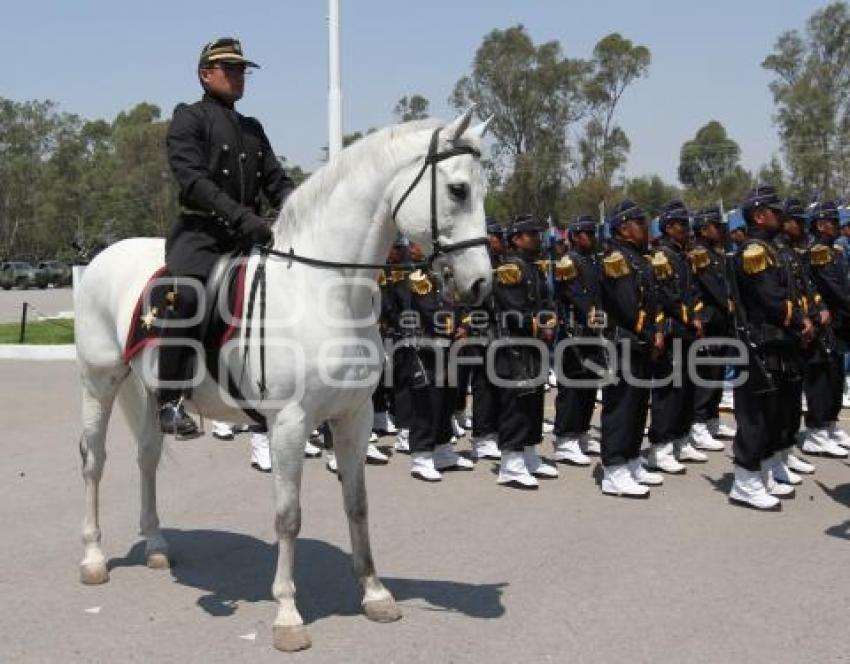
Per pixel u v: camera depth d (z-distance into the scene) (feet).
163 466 26.45
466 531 20.07
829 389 27.86
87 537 17.15
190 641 14.17
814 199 33.88
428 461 25.31
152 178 203.82
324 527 20.43
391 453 28.84
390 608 14.92
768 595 16.03
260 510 22.00
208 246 15.12
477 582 16.74
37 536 19.74
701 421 28.91
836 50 173.17
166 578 17.11
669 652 13.67
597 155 166.50
